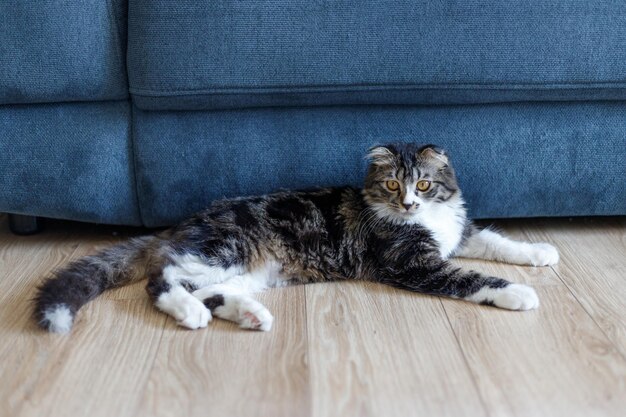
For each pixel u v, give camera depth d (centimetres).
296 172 184
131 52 174
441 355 133
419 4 167
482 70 170
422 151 167
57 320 143
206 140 182
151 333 144
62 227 210
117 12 176
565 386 123
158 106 178
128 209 190
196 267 160
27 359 134
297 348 137
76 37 173
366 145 183
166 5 168
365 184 176
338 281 171
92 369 131
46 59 173
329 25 167
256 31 168
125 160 185
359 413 116
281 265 169
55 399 122
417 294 162
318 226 171
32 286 169
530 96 177
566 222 206
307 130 182
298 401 119
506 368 129
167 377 127
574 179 186
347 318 149
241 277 166
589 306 152
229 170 184
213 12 167
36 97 177
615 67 171
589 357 132
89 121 183
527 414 116
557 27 168
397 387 123
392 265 167
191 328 145
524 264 175
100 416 117
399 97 177
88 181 184
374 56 169
